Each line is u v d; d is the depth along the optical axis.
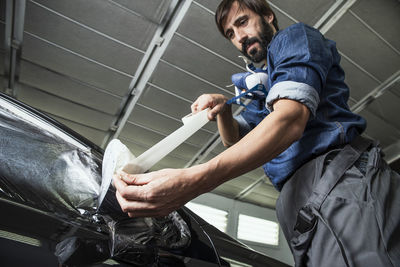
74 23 3.44
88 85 4.18
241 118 1.04
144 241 0.59
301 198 0.61
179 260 0.61
